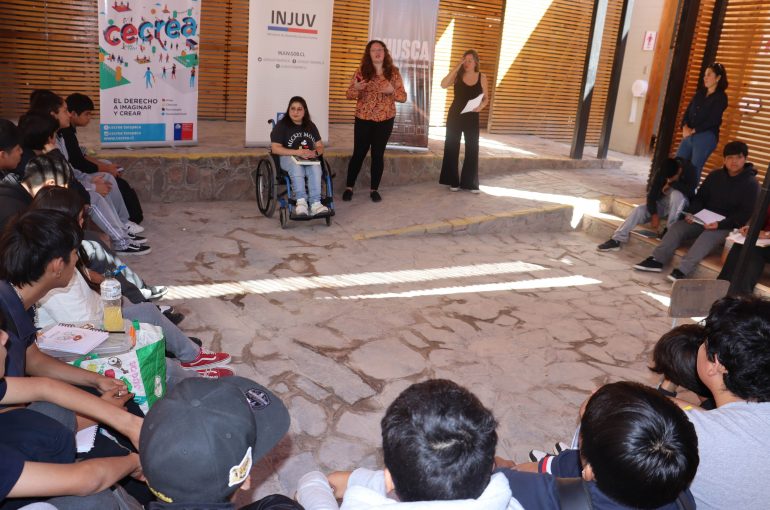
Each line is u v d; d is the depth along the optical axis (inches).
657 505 54.2
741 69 283.0
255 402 69.9
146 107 270.8
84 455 78.9
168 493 50.3
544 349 171.3
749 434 66.6
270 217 261.0
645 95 434.0
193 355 134.6
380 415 133.8
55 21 319.3
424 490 46.1
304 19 286.4
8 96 322.0
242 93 374.6
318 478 60.9
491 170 338.3
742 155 224.5
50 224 85.1
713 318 75.3
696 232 240.1
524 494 58.4
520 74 422.9
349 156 300.8
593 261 253.0
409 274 216.4
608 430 54.3
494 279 220.8
